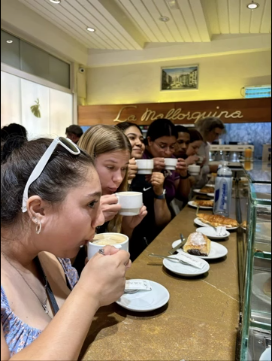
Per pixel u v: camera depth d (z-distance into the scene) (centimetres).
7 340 48
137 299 80
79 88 530
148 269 103
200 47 374
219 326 71
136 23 118
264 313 118
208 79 493
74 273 84
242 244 129
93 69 548
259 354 100
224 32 152
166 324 71
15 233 55
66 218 53
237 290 89
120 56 403
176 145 282
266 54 454
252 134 480
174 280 95
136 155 193
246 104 459
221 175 176
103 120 535
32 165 52
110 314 75
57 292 72
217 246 123
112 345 63
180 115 495
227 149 450
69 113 343
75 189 53
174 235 141
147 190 182
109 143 118
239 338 66
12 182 53
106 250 62
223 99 473
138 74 528
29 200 51
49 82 271
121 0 93
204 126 361
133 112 522
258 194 200
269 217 155
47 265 72
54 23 102
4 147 56
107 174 122
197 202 212
